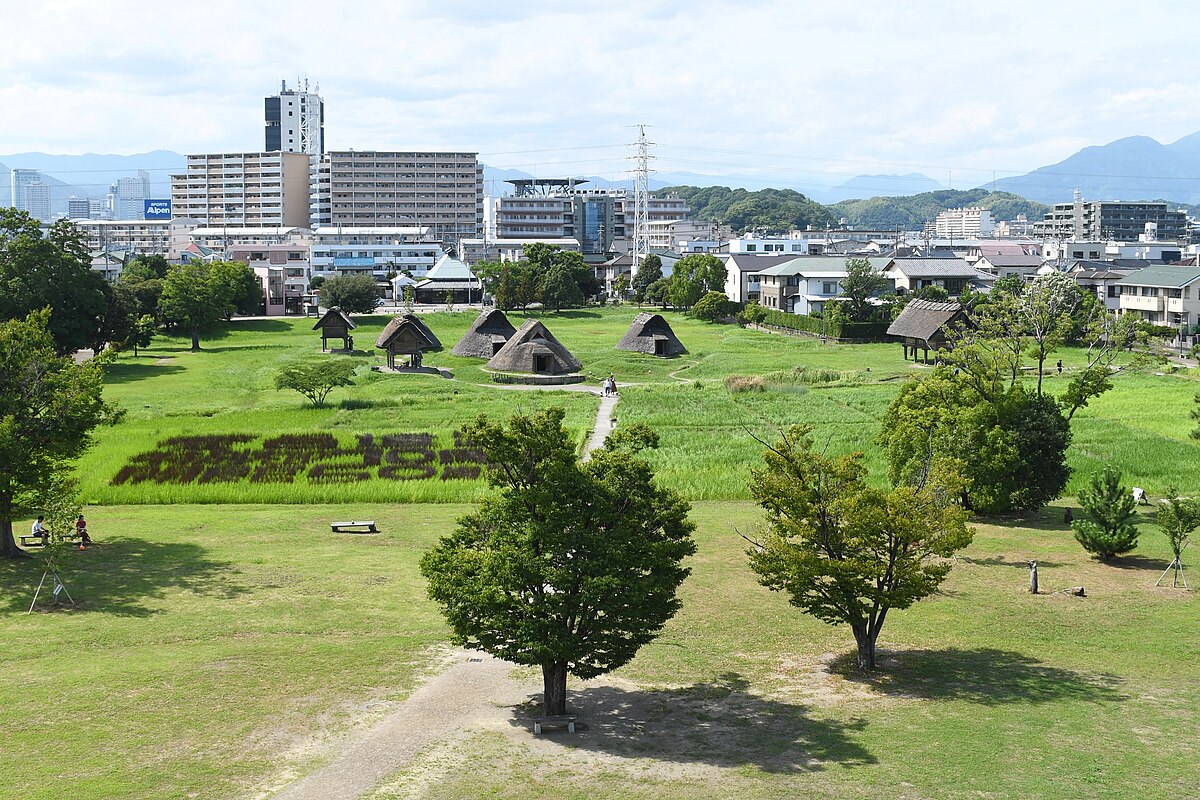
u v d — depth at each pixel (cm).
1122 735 2550
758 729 2636
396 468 5744
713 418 7300
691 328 14525
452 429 6906
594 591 2564
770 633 3472
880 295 13925
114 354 4797
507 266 16675
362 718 2677
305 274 18925
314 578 3962
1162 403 7612
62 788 2223
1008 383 8394
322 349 11694
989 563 4281
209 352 11631
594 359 10662
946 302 11088
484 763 2403
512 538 2669
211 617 3506
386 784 2277
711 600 3806
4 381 4197
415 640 3319
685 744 2534
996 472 4909
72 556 4219
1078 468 5681
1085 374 5931
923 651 3297
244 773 2323
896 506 3066
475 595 2588
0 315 9294
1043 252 18825
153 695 2791
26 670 2983
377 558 4241
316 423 7169
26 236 9625
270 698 2797
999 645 3334
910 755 2434
